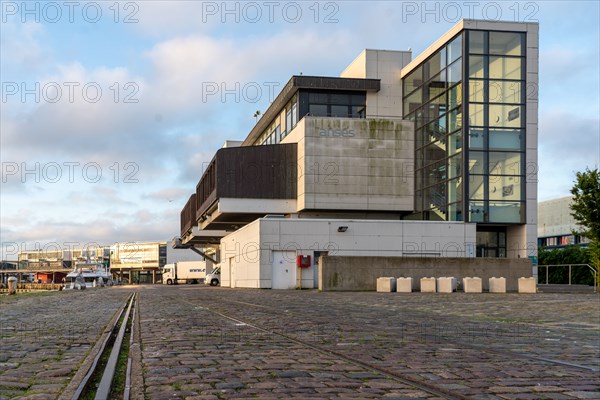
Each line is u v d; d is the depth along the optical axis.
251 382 5.75
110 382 5.54
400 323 12.58
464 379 6.00
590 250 31.53
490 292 30.56
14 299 28.66
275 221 37.44
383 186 45.59
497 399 5.10
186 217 74.44
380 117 49.19
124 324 12.31
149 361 7.04
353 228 38.09
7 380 5.91
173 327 11.50
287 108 51.97
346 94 48.94
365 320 13.33
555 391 5.46
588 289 34.66
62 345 8.95
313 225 37.75
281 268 37.28
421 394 5.27
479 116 41.12
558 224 71.75
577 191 31.41
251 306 18.92
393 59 49.88
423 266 31.98
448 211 42.53
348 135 45.31
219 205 45.50
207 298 25.53
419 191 46.50
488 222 40.56
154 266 111.56
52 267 127.44
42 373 6.33
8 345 8.95
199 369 6.47
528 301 21.81
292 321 12.97
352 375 6.17
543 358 7.58
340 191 45.00
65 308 19.95
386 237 38.41
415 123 47.66
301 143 45.41
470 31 41.34
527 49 41.81
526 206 41.03
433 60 45.28
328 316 14.51
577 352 8.26
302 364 6.86
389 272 31.88
